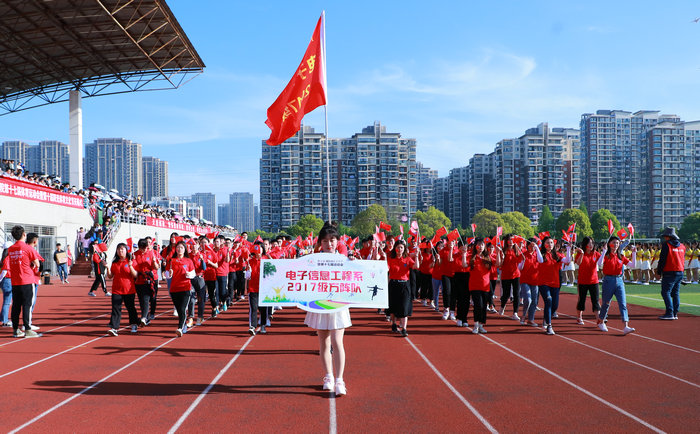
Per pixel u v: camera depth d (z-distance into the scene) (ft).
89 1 81.92
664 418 16.30
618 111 532.73
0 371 22.82
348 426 15.64
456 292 36.40
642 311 44.32
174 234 36.70
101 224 112.37
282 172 478.59
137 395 18.98
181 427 15.60
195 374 22.18
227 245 46.91
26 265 32.07
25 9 83.97
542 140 504.43
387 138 490.49
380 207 368.48
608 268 32.89
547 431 15.20
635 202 524.93
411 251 38.04
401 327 32.22
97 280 60.80
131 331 34.12
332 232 20.12
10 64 104.94
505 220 346.33
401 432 15.12
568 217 317.63
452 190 624.18
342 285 19.49
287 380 21.13
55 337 31.99
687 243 78.48
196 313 44.39
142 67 111.86
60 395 19.01
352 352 26.94
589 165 528.22
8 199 81.30
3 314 36.32
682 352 26.76
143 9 85.92
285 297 19.47
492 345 28.89
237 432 15.16
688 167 492.13
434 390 19.56
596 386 20.08
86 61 107.96
